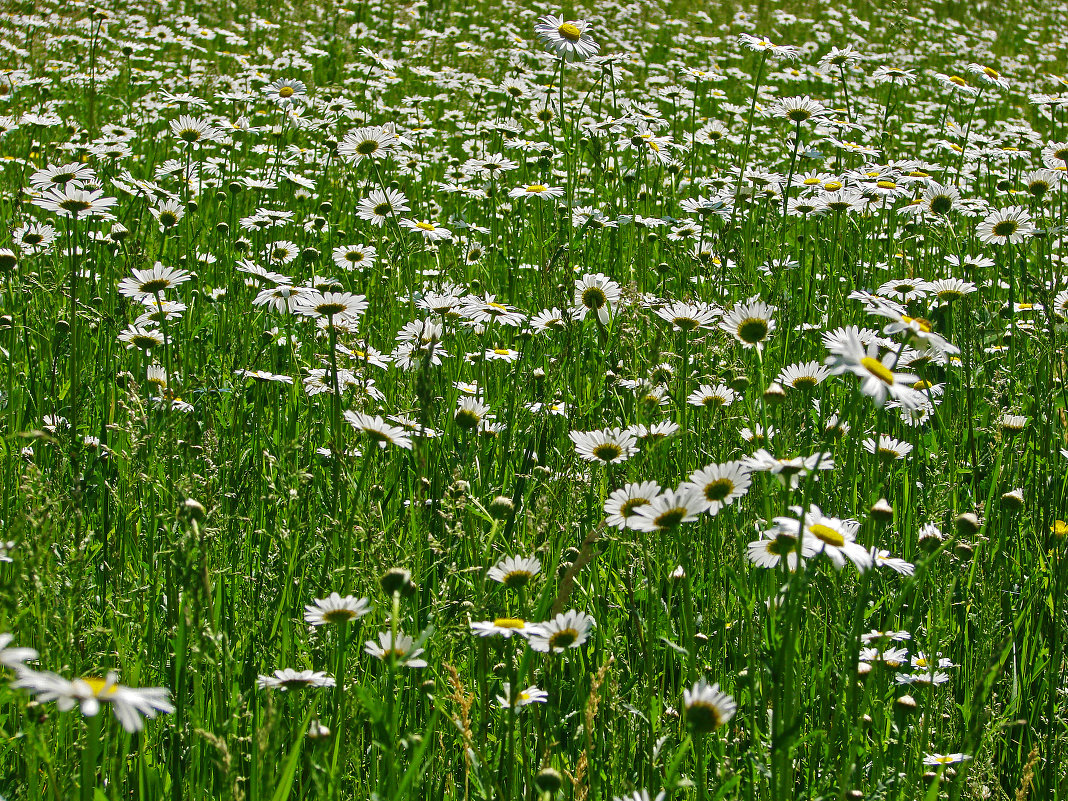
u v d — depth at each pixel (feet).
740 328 11.11
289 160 28.12
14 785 7.23
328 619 7.84
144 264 14.78
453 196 27.48
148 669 8.23
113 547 9.71
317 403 13.88
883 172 21.53
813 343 16.22
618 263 20.92
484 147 30.25
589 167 27.35
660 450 11.57
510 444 12.75
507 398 13.85
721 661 9.14
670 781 6.68
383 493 9.86
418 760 6.49
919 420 13.09
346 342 14.85
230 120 33.50
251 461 11.60
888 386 6.92
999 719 8.52
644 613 9.91
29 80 37.27
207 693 8.25
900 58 60.13
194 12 62.23
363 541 8.75
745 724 8.17
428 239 20.92
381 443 10.43
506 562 8.29
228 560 9.64
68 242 19.34
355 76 46.52
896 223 23.26
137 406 10.14
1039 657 9.88
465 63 49.88
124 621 8.47
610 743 7.58
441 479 11.37
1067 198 27.25
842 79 26.91
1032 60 71.26
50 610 7.35
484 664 7.44
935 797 6.66
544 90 35.78
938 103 49.75
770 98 44.88
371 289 18.45
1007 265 21.15
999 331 16.66
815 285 19.63
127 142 29.27
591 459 10.48
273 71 44.78
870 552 8.12
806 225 22.65
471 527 9.37
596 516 10.89
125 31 54.08
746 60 59.67
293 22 62.23
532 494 10.93
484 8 72.13
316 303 12.26
